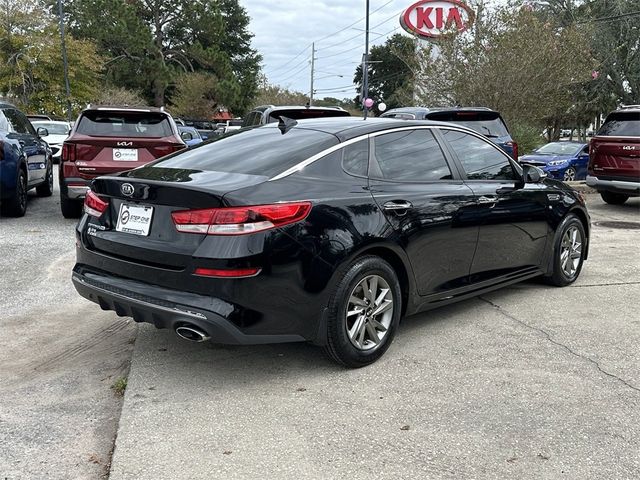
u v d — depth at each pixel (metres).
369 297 4.11
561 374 4.05
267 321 3.62
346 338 3.97
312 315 3.78
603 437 3.28
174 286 3.63
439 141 4.88
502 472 2.97
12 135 9.65
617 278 6.44
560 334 4.78
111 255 3.99
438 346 4.53
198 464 3.03
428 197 4.46
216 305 3.50
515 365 4.19
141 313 3.75
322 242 3.75
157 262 3.71
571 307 5.45
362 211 4.00
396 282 4.26
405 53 20.53
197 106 50.09
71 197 8.94
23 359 4.39
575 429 3.36
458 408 3.59
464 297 4.95
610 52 27.27
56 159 21.27
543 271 5.80
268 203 3.59
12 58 33.69
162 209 3.75
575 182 16.05
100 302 4.04
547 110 17.69
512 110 16.83
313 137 4.28
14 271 6.56
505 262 5.27
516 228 5.29
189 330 3.60
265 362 4.25
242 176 3.83
